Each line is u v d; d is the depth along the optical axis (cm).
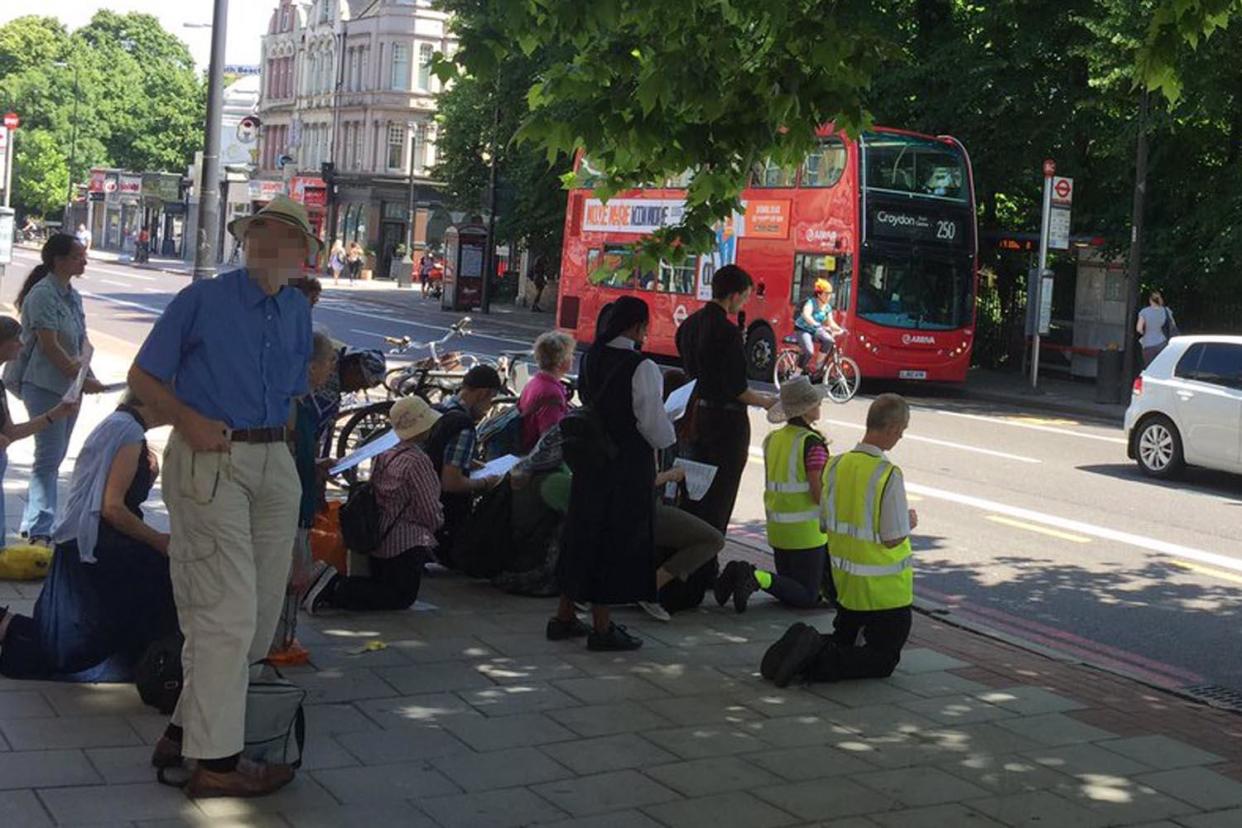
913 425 2052
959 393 2752
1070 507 1348
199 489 484
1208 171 2802
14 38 10831
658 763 571
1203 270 2686
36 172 10119
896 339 2502
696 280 2806
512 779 543
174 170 10706
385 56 7631
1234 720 693
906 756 598
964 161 2569
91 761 525
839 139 2525
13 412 1424
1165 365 1556
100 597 612
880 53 766
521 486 856
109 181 9800
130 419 610
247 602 492
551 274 5234
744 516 1254
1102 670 775
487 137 4806
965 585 1012
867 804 538
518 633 764
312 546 787
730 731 618
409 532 796
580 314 3145
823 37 741
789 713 650
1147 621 925
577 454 715
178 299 486
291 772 516
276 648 679
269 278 493
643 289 2942
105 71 10631
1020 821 529
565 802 522
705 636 782
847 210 2500
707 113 721
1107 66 2425
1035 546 1155
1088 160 3022
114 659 618
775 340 2636
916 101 2891
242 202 7481
